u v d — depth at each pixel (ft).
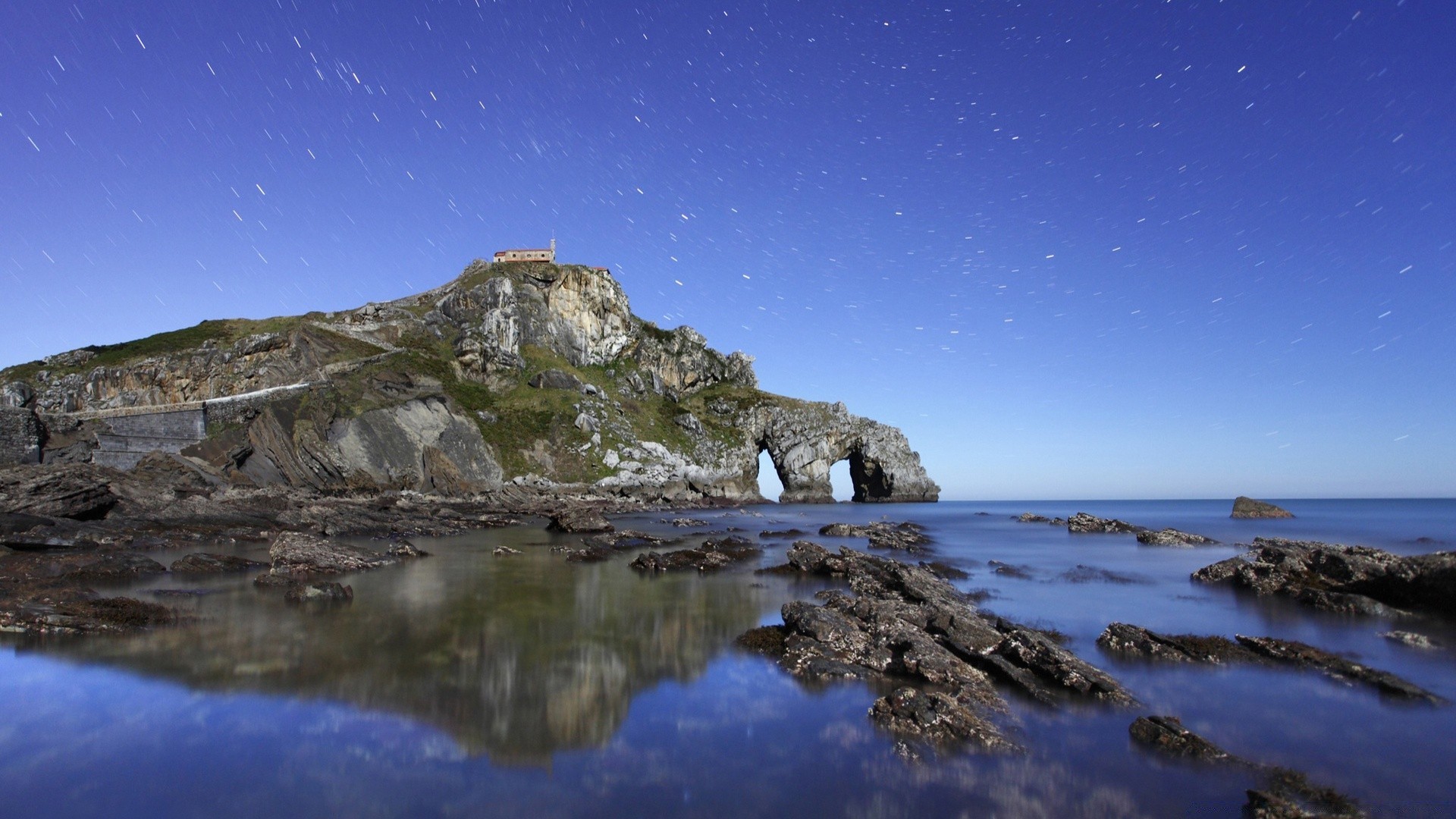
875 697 42.27
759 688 43.70
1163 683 47.03
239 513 131.54
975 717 38.52
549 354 341.00
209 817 26.43
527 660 48.83
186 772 30.17
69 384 221.87
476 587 78.02
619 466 282.56
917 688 43.75
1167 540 144.87
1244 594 81.97
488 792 29.04
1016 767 33.01
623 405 327.47
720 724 37.47
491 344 309.63
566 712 38.78
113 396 226.58
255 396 209.46
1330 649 56.80
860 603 62.64
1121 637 56.54
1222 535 175.22
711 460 327.26
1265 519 261.85
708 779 30.89
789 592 78.95
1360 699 43.93
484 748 33.65
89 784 28.81
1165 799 30.17
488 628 57.93
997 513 294.05
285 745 33.30
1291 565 84.99
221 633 53.67
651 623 61.46
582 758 32.73
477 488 234.58
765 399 377.30
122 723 35.37
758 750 34.17
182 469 177.17
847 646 51.26
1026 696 43.65
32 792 27.99
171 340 261.03
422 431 231.91
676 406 353.72
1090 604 75.36
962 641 52.44
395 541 125.59
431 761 31.94
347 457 206.69
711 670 47.52
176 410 191.01
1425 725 39.60
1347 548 85.61
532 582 82.02
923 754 34.06
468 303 322.75
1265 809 28.84
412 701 39.93
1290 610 72.33
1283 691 45.52
